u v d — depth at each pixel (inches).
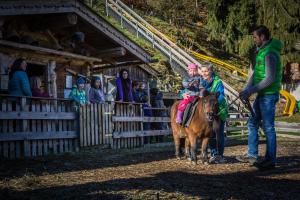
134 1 1796.3
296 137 768.3
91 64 613.9
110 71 768.3
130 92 577.9
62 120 457.4
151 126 638.5
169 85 1079.0
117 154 440.8
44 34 555.2
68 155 415.8
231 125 945.5
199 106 354.6
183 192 232.1
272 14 1169.4
